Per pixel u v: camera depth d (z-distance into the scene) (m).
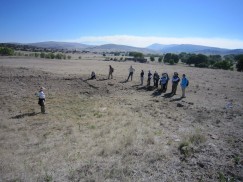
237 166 8.84
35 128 14.88
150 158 9.42
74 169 8.61
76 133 13.46
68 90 26.81
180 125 14.37
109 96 24.25
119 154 9.91
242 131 13.12
